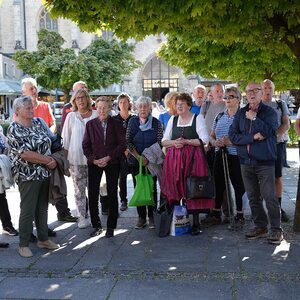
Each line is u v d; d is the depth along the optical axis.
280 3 5.25
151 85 47.91
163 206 6.43
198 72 15.03
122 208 8.00
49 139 5.67
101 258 5.43
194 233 6.27
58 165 6.00
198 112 7.77
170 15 5.28
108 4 5.41
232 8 5.70
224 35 6.61
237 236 6.18
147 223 6.95
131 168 6.85
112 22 6.15
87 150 6.26
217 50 12.41
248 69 13.70
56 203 7.13
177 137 6.26
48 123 7.34
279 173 6.82
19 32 49.69
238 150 5.87
